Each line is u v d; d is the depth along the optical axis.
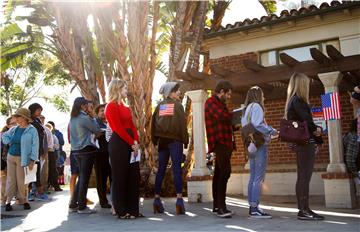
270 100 10.51
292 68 7.95
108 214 6.71
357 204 7.58
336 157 7.45
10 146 7.70
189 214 6.52
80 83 11.52
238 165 10.90
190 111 11.30
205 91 9.08
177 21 10.84
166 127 6.46
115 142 6.08
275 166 10.45
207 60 12.32
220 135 6.00
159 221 5.85
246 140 5.96
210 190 8.63
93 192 11.01
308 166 5.64
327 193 7.42
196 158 8.76
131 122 6.22
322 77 7.57
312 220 5.58
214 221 5.73
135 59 9.92
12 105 25.62
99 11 10.21
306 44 10.25
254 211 5.97
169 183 10.02
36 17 12.55
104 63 11.30
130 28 9.91
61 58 11.91
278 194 10.19
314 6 9.68
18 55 14.16
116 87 6.10
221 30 10.73
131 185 6.17
